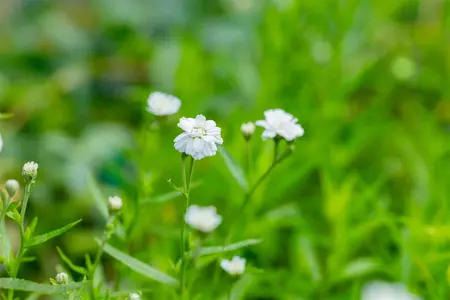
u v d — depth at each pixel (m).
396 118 0.74
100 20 0.87
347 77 0.66
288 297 0.52
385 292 0.54
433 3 0.84
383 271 0.57
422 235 0.52
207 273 0.53
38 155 0.68
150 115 0.52
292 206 0.55
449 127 0.71
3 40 0.85
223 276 0.52
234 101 0.68
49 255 0.60
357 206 0.55
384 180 0.59
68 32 0.84
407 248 0.51
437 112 0.73
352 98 0.74
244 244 0.44
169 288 0.47
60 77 0.78
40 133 0.73
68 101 0.77
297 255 0.55
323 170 0.59
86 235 0.61
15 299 0.42
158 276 0.43
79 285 0.40
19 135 0.70
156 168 0.57
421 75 0.73
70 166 0.67
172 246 0.54
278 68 0.64
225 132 0.61
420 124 0.68
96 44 0.83
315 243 0.58
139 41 0.81
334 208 0.53
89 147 0.68
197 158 0.41
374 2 0.69
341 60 0.64
